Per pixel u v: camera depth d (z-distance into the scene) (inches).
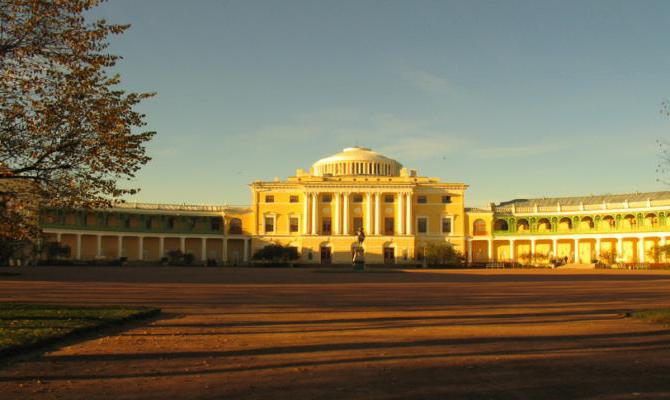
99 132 854.5
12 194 872.3
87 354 627.5
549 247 4997.5
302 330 818.8
